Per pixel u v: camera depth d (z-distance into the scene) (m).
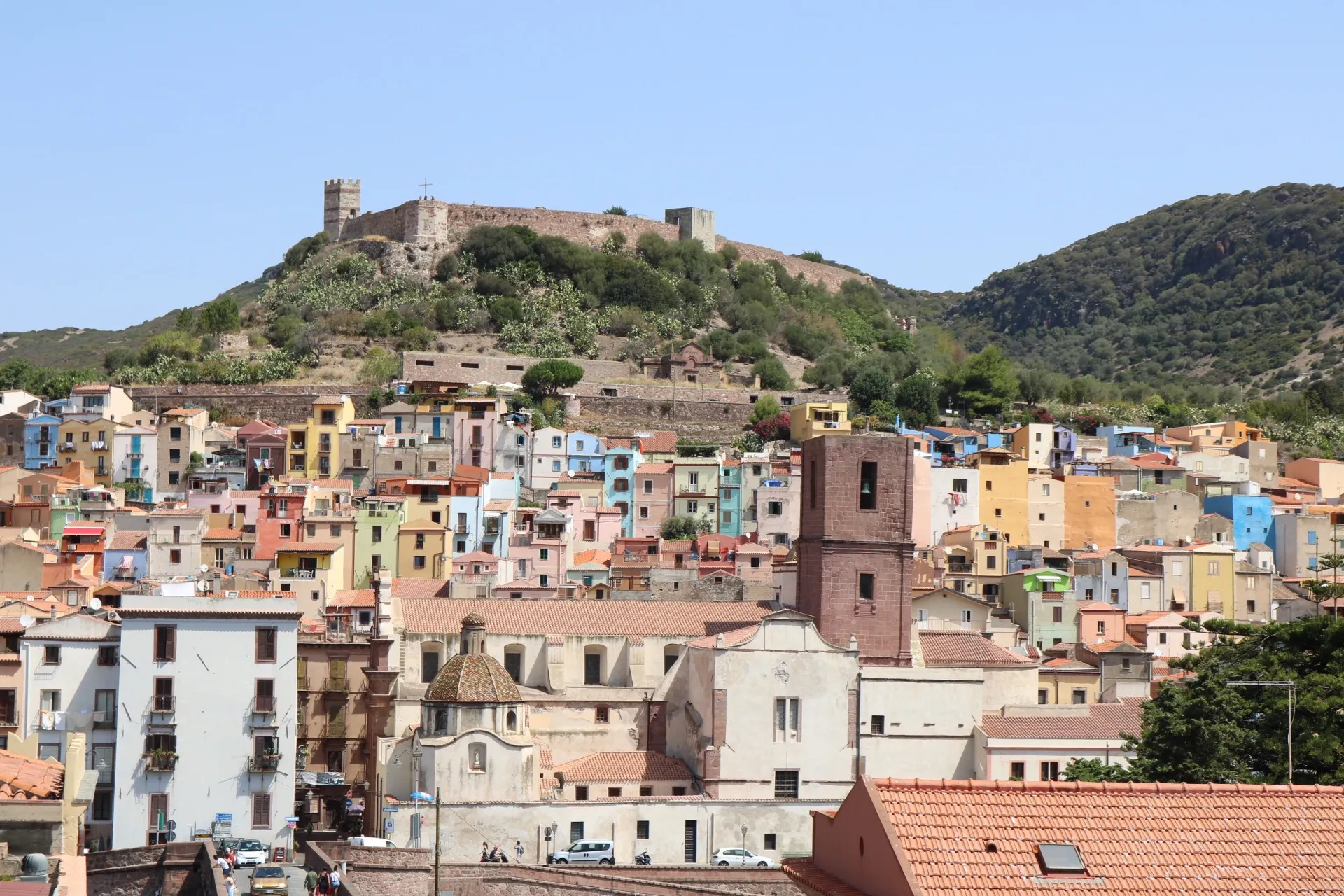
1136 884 69.38
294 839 154.88
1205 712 127.81
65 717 157.38
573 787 153.00
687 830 148.88
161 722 153.88
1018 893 68.12
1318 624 133.38
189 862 131.38
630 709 161.62
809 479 167.25
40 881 57.00
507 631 163.50
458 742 146.88
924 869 68.69
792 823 150.75
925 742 159.12
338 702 170.62
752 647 155.12
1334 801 74.69
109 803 156.25
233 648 155.62
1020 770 158.62
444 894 127.81
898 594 163.50
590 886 126.12
